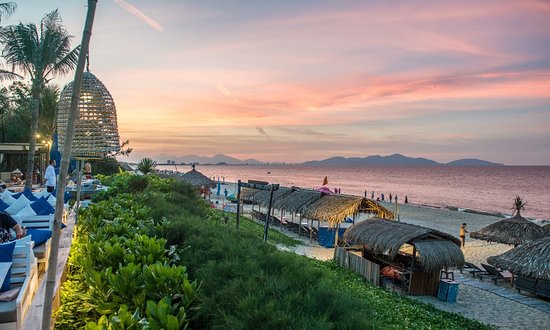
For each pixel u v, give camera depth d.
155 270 5.70
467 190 118.06
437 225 39.25
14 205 9.04
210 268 6.54
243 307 5.12
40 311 4.88
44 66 21.48
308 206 27.48
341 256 19.70
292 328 4.74
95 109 6.68
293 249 23.58
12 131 33.75
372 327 5.32
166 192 19.58
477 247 27.94
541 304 15.29
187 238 9.05
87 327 4.16
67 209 10.38
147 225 9.76
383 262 18.80
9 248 5.02
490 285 17.95
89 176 23.67
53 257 3.11
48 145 27.33
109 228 8.46
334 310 5.48
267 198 33.16
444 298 15.63
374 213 24.92
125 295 5.39
